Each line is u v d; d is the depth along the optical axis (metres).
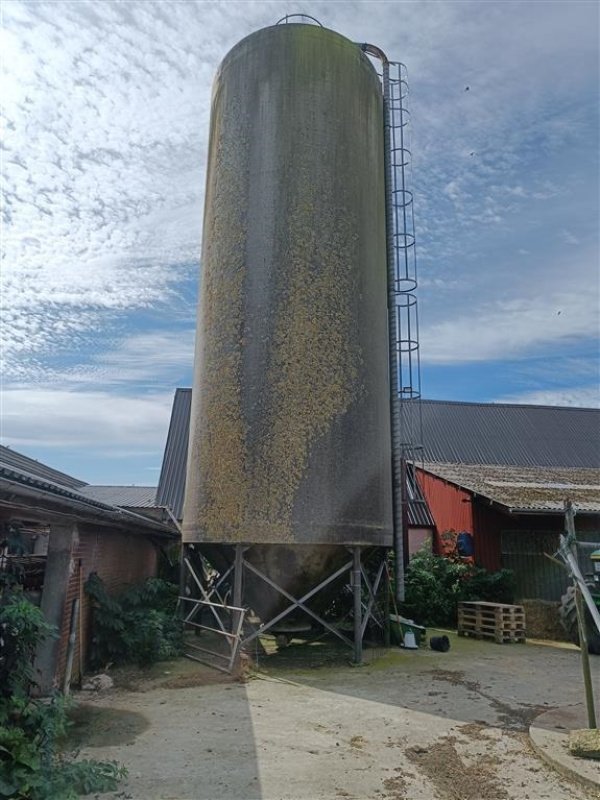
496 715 7.30
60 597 8.06
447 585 16.64
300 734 6.48
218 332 11.15
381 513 11.03
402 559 12.93
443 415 30.36
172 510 21.14
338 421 10.59
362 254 11.70
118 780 5.08
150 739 6.28
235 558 10.23
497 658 11.29
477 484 18.19
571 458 28.72
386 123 14.55
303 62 11.89
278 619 10.14
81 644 9.07
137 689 8.48
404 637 12.25
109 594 10.86
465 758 5.79
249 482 10.14
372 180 12.41
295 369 10.51
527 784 5.17
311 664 10.38
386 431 11.77
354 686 8.78
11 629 5.62
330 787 5.07
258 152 11.53
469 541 18.70
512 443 29.17
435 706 7.70
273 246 11.02
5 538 7.43
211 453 10.66
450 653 11.82
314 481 10.15
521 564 16.52
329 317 10.91
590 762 5.47
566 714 7.14
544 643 13.52
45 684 7.60
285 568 10.27
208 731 6.57
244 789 5.00
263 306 10.80
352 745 6.14
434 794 4.96
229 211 11.59
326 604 11.38
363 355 11.25
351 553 10.56
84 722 6.90
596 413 32.88
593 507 15.46
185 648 11.02
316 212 11.24
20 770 4.42
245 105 11.90
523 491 17.33
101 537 10.48
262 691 8.44
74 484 18.28
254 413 10.40
